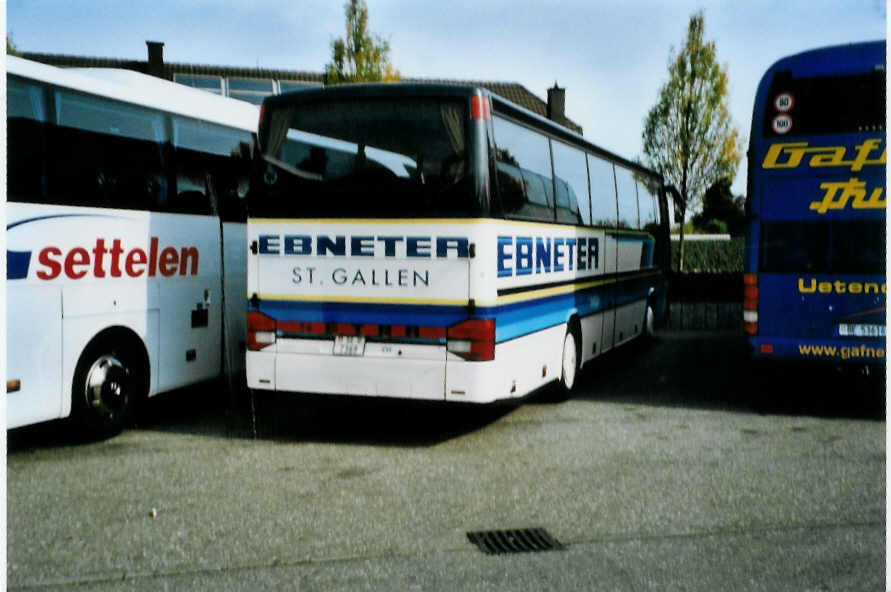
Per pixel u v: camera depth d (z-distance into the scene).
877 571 4.75
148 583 4.54
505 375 7.75
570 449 7.54
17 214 6.72
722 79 24.70
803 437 8.01
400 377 7.52
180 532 5.33
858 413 9.14
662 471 6.80
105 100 7.63
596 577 4.66
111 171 7.65
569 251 9.80
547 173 9.10
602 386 10.97
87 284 7.36
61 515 5.65
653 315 15.31
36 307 6.88
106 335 7.66
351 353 7.64
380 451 7.46
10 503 5.91
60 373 7.12
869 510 5.82
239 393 10.17
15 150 6.73
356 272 7.61
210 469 6.84
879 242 8.48
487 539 5.24
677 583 4.58
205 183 8.88
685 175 24.92
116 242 7.67
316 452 7.43
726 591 4.48
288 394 10.34
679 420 8.79
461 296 7.37
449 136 7.43
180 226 8.49
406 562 4.86
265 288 7.86
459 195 7.37
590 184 10.87
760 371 12.16
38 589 4.45
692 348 14.78
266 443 7.76
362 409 9.41
